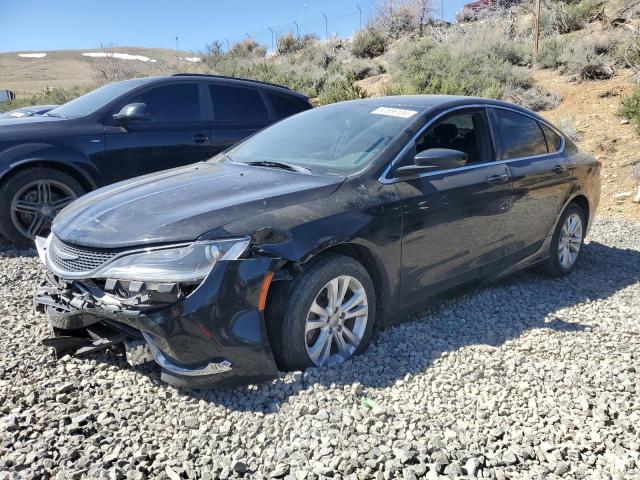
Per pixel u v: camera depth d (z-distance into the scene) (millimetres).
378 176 3893
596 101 12508
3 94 25406
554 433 2939
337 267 3453
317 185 3680
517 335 4141
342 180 3768
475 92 13578
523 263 5133
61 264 3414
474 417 3072
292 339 3303
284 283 3312
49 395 3107
